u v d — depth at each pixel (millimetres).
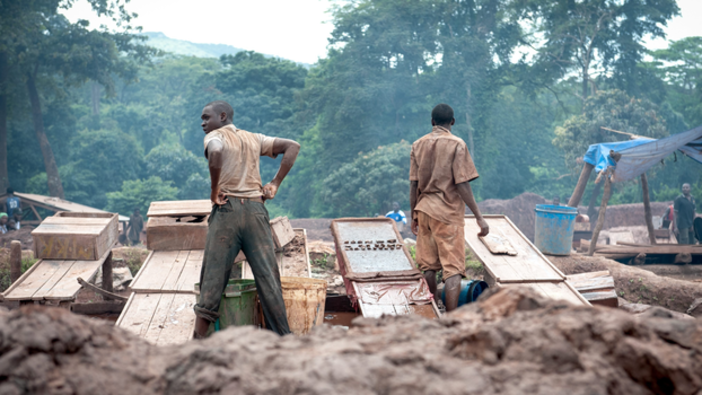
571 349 1909
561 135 30828
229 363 1907
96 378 1885
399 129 39250
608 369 1883
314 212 40250
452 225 4922
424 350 2076
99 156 40406
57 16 35375
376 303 4688
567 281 5246
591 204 19938
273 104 51562
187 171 42344
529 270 5426
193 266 5664
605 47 40500
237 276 6117
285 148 4320
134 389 1895
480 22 40250
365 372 1805
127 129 61031
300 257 6547
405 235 18906
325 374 1782
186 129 65375
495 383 1839
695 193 34000
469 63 38750
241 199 4094
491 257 5695
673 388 1901
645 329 2070
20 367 1805
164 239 6121
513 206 25391
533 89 41781
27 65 32969
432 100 39281
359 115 38031
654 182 36750
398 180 29547
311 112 42875
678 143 11477
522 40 41375
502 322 2111
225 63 57500
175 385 1855
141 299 4832
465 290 5375
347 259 5289
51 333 1917
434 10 39000
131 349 2098
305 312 4508
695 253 11031
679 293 7512
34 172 40281
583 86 40969
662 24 39562
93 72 35250
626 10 39312
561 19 40250
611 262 8461
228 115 4301
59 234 5695
